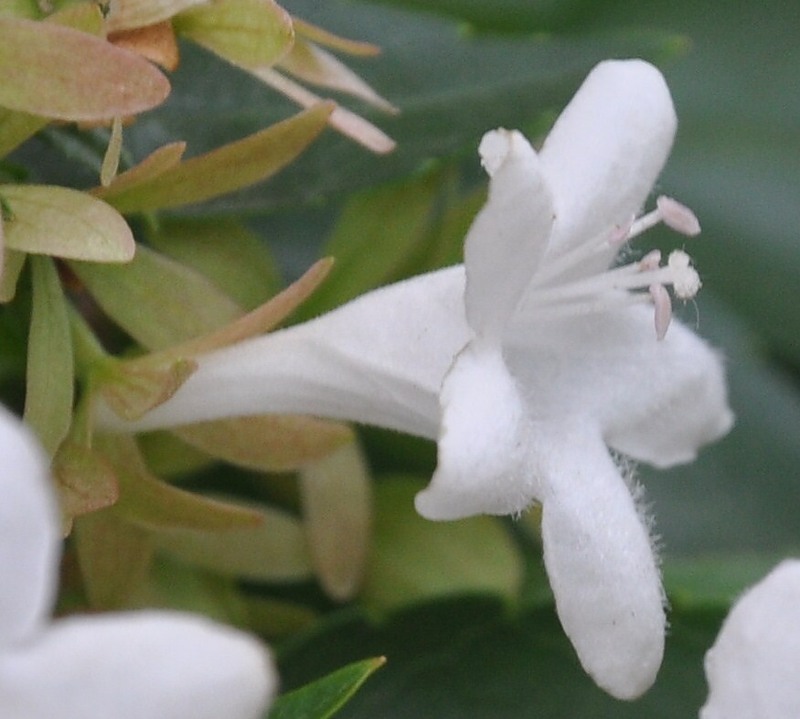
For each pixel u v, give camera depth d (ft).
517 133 0.31
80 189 0.34
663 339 0.34
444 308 0.33
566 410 0.34
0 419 0.28
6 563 0.28
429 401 0.33
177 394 0.33
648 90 0.34
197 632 0.28
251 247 0.35
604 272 0.34
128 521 0.33
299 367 0.33
